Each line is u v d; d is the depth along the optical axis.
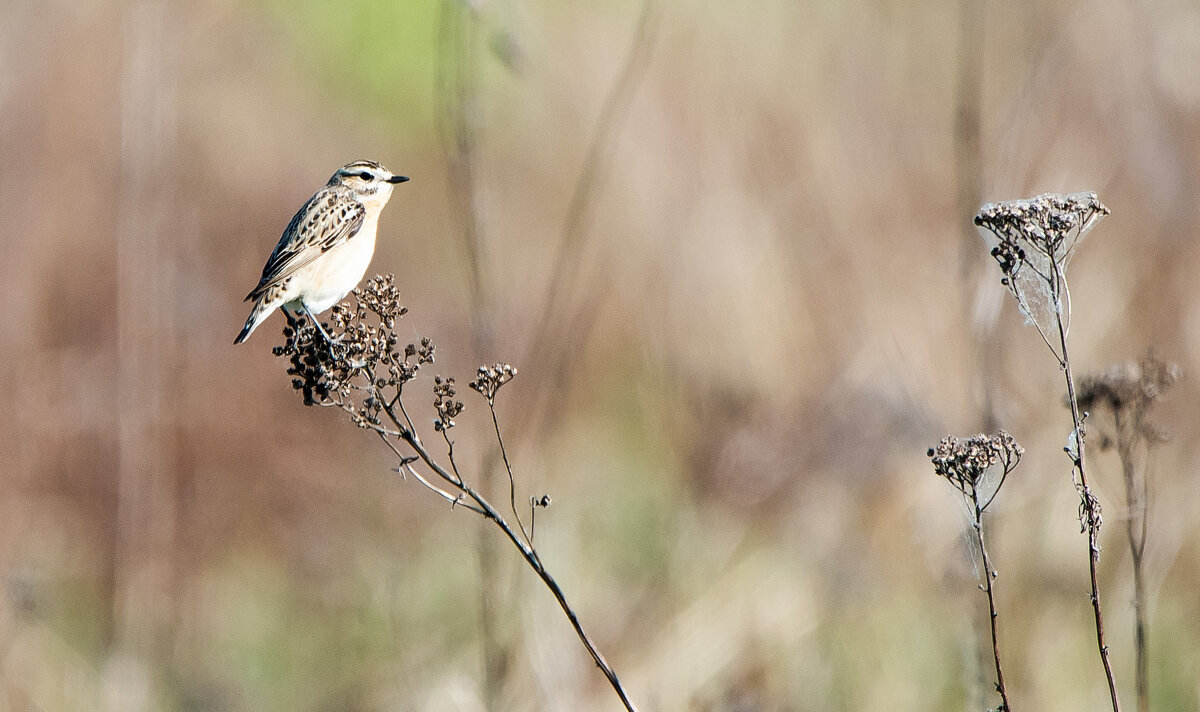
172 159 15.63
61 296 14.83
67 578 13.08
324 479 13.91
